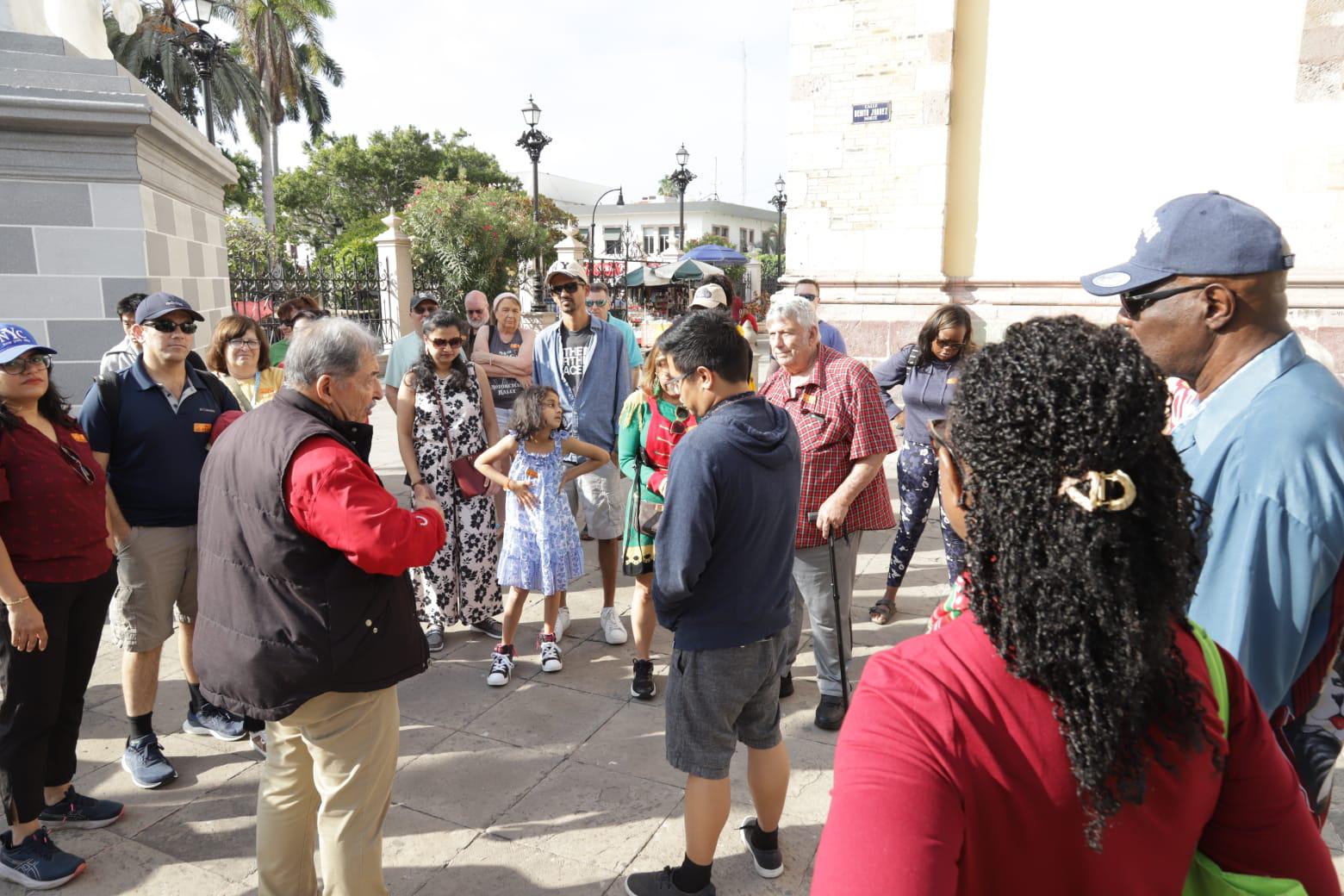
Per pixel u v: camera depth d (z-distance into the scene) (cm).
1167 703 89
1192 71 748
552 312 1770
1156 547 88
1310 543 138
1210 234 146
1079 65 789
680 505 223
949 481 103
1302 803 102
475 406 427
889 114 852
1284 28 713
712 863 271
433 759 331
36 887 255
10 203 510
